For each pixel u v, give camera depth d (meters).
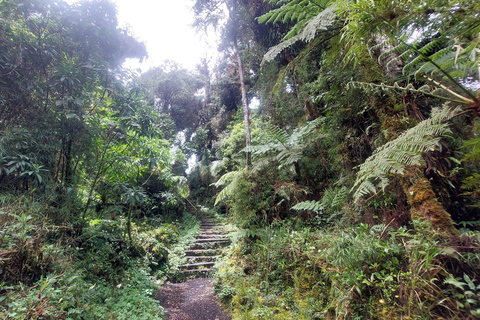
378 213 2.57
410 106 2.22
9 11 2.98
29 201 2.72
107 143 3.99
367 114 2.88
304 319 2.28
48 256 2.49
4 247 2.24
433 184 1.99
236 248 4.55
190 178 13.35
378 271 1.98
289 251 3.20
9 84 2.85
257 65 7.05
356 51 2.18
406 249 1.82
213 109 14.37
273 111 6.51
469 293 1.36
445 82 1.95
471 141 1.43
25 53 2.97
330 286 2.52
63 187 3.33
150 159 4.58
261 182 4.64
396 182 2.21
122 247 4.13
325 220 3.60
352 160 3.17
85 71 3.57
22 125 2.90
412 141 1.48
